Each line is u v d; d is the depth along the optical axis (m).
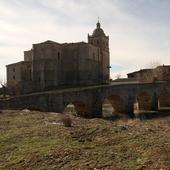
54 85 106.06
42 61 105.62
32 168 15.27
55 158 16.08
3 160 16.89
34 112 37.94
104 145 17.70
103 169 14.10
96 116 68.94
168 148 16.09
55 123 26.31
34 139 20.19
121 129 21.98
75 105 69.56
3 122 28.11
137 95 79.81
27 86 107.00
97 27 129.38
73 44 113.19
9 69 115.12
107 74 128.88
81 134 20.55
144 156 15.12
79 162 15.22
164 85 85.56
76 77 112.12
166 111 79.19
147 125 27.75
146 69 119.50
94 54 118.19
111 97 77.88
